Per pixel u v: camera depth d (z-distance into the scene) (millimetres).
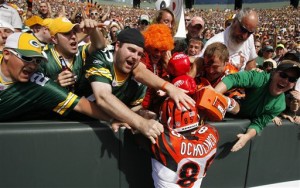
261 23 27828
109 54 1926
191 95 1981
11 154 1777
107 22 5621
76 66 2436
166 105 1879
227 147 2232
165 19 3355
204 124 1974
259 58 6625
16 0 20297
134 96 2148
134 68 1928
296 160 2525
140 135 1870
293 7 35062
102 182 1970
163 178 1812
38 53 1751
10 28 2652
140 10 37781
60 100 1883
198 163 1791
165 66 2469
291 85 2104
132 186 2047
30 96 1835
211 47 2250
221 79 2359
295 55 2689
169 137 1765
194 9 41656
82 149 1883
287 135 2432
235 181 2336
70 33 2314
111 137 1926
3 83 1791
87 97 2166
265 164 2406
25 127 1791
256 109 2256
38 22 3760
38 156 1818
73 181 1907
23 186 1831
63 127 1839
